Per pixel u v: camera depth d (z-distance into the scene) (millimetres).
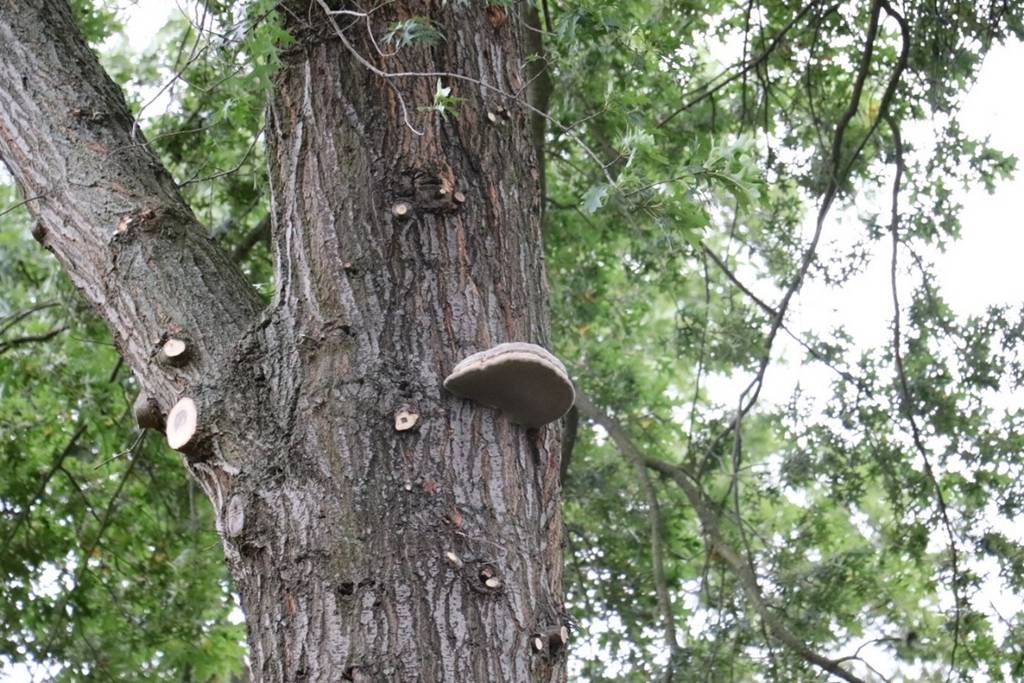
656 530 8883
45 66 4070
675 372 12289
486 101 3838
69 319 8836
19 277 9461
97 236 3719
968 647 8828
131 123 4117
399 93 3676
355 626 3004
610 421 9281
